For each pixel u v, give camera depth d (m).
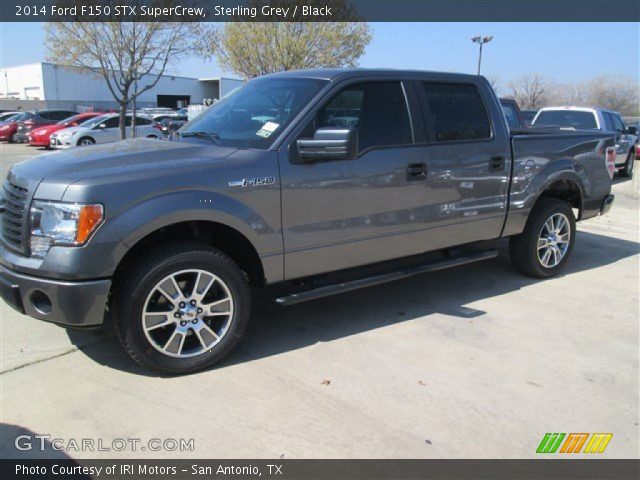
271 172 3.63
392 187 4.20
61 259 3.11
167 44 21.50
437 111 4.54
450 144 4.54
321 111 3.90
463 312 4.70
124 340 3.35
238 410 3.16
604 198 6.04
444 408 3.23
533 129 6.56
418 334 4.23
